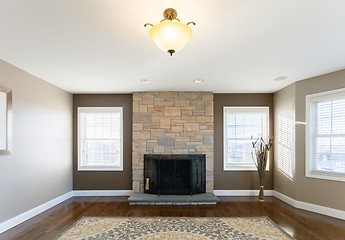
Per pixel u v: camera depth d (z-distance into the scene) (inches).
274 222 132.6
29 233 118.3
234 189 195.5
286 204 168.4
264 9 70.1
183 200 167.3
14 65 125.1
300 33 86.5
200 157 188.2
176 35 68.5
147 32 85.4
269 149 194.2
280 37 90.0
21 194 133.4
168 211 152.9
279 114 186.4
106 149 198.4
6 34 86.6
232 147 198.4
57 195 172.4
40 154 152.1
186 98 192.5
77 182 196.4
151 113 191.9
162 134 191.0
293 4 67.4
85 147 198.2
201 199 168.9
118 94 199.0
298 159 159.9
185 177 181.6
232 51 104.7
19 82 131.5
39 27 81.2
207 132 191.0
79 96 198.2
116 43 95.4
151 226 127.2
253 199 182.4
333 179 139.6
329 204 142.2
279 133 185.9
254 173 195.8
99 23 78.5
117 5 67.6
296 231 120.1
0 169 118.1
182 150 189.9
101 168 195.9
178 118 191.6
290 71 137.3
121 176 196.4
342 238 112.0
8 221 123.3
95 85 170.7
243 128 198.8
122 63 121.2
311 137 153.4
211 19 76.2
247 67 128.7
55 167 170.1
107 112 198.5
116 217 141.3
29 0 64.6
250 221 134.3
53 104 168.6
